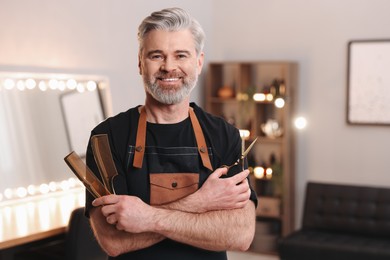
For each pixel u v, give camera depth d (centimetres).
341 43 505
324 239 429
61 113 388
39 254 321
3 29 360
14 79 362
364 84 496
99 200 154
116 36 449
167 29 154
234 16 553
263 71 540
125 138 163
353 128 505
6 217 315
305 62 521
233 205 157
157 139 162
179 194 161
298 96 526
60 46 399
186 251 160
